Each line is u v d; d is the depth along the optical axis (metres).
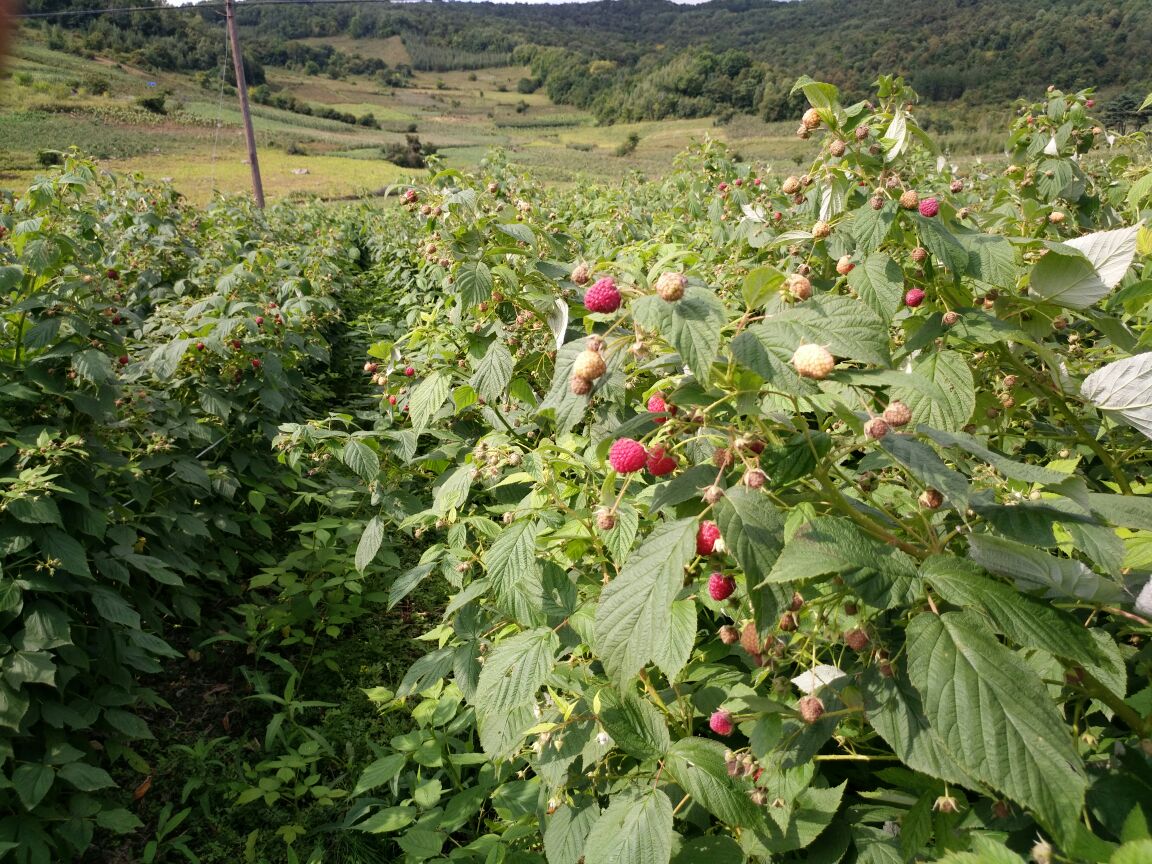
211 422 4.75
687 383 1.47
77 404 3.43
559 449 2.23
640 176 10.88
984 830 1.38
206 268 7.08
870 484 1.83
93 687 3.11
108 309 4.19
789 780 1.53
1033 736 1.13
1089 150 3.80
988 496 1.49
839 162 2.18
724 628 1.75
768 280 1.48
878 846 1.57
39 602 2.89
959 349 2.11
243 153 53.97
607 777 1.91
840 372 1.38
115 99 61.84
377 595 4.15
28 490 2.90
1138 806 1.08
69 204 6.34
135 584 3.66
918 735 1.37
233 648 3.94
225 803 3.07
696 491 1.45
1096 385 1.74
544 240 3.32
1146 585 1.35
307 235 14.94
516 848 2.36
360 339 9.24
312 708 3.55
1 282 3.45
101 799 2.96
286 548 4.84
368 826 2.49
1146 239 2.38
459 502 2.40
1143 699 1.45
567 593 2.02
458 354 3.46
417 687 2.61
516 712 2.05
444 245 3.07
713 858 1.64
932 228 1.98
